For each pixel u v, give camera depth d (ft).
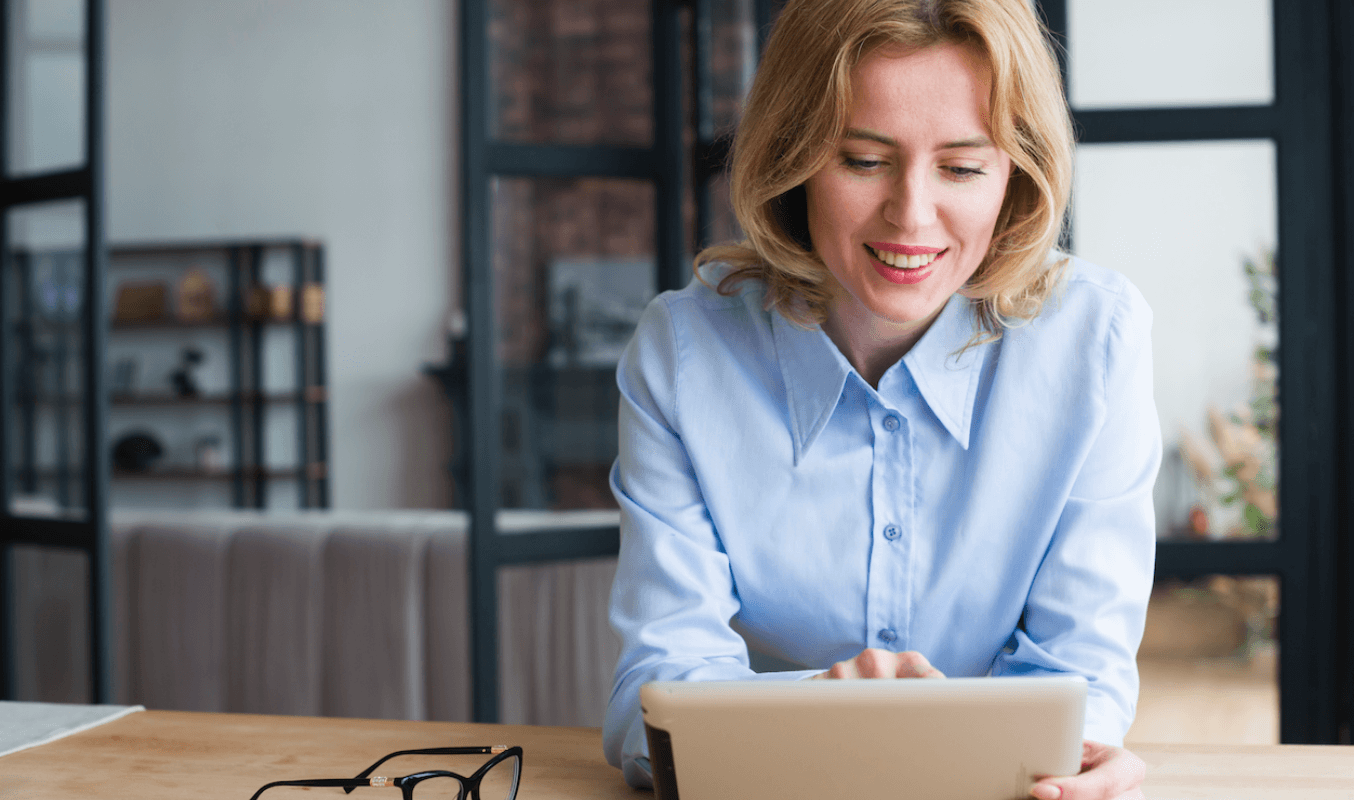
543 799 2.51
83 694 8.67
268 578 8.87
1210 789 2.46
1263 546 6.74
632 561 3.02
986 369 3.04
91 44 8.03
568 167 8.03
